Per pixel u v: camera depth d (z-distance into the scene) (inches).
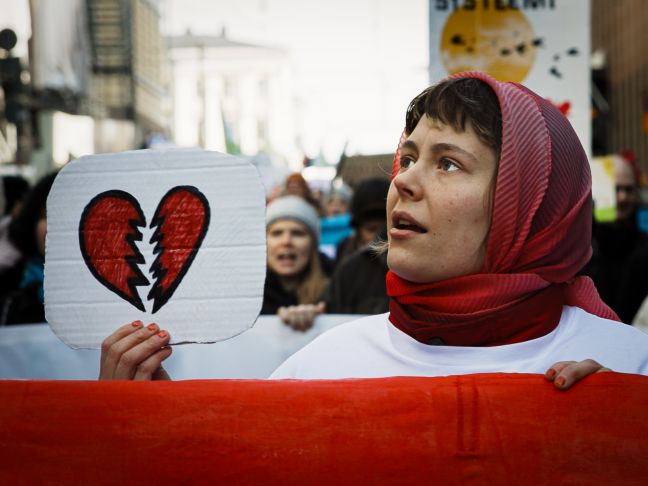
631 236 153.4
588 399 44.0
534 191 51.5
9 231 125.0
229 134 365.4
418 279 52.7
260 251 52.4
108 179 53.8
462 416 44.3
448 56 144.7
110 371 51.3
